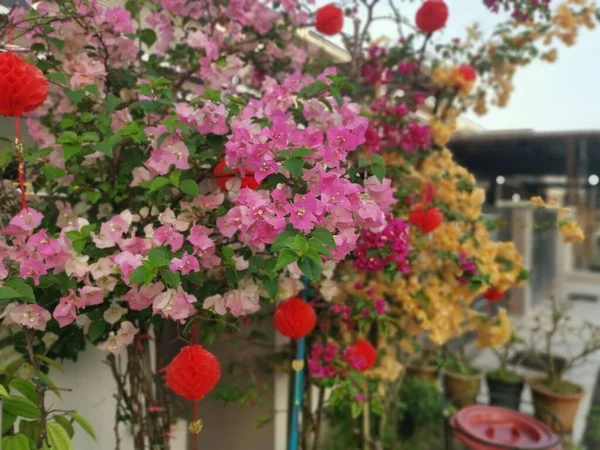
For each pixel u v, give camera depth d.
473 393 2.61
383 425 2.21
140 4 1.52
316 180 0.87
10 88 0.90
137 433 1.43
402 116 2.06
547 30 2.45
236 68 1.41
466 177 2.10
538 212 4.30
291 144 0.91
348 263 1.78
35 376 1.04
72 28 1.25
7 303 0.97
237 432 2.22
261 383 2.12
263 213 0.83
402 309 2.03
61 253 0.97
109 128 1.17
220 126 1.07
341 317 1.80
